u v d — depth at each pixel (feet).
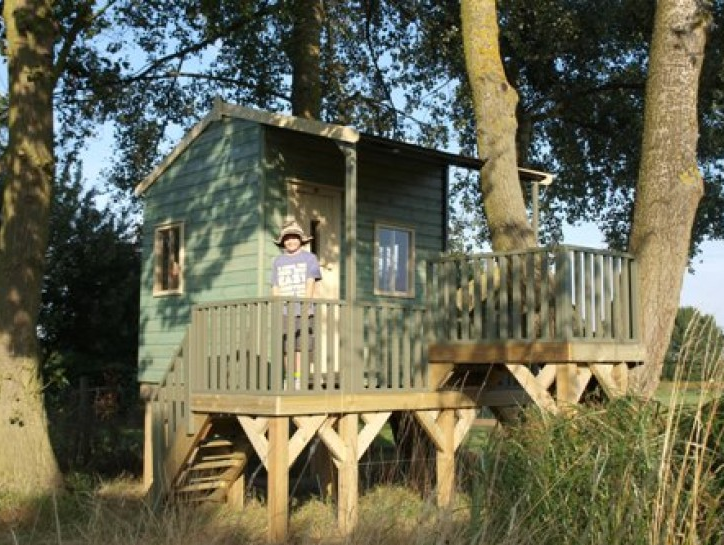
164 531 22.88
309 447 40.96
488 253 31.73
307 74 54.24
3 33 43.09
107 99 64.54
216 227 40.01
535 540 18.10
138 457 46.44
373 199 40.98
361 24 67.62
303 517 31.27
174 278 42.68
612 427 19.58
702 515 16.44
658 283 31.91
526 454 19.95
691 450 17.57
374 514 20.76
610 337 30.58
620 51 66.08
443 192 44.39
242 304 30.09
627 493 17.13
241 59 63.77
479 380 35.47
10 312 34.73
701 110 63.16
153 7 62.64
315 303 29.73
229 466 34.50
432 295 33.76
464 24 39.14
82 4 39.14
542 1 58.70
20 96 35.55
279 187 38.22
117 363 65.87
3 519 30.83
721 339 15.75
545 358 29.48
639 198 33.09
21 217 35.22
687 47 32.65
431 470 34.53
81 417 46.62
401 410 32.22
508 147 37.42
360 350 31.04
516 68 66.85
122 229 69.31
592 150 73.05
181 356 33.04
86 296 66.90
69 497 32.81
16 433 33.96
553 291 29.94
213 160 40.55
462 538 18.11
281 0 54.65
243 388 29.84
